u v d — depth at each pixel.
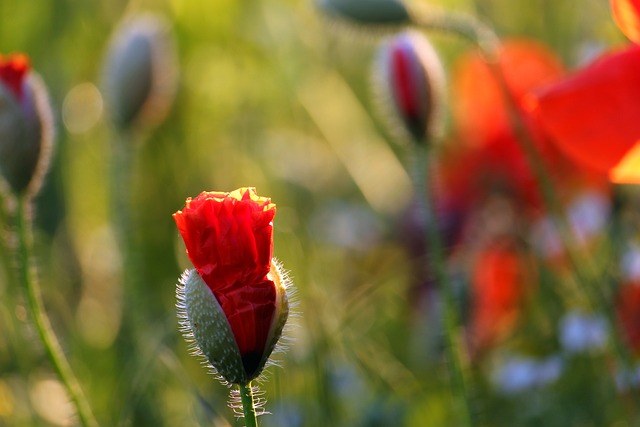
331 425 0.57
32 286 0.51
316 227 0.79
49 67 0.78
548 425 0.59
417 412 0.59
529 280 0.68
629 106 0.52
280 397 0.56
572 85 0.52
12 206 0.52
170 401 0.60
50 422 0.60
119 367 0.63
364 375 0.60
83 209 0.79
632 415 0.56
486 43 0.58
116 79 0.61
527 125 0.68
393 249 0.77
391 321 0.70
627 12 0.52
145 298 0.66
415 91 0.54
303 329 0.59
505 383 0.60
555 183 0.69
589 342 0.59
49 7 0.78
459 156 0.76
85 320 0.73
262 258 0.43
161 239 0.76
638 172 0.53
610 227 0.65
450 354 0.52
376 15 0.57
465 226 0.73
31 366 0.64
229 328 0.43
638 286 0.59
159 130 0.79
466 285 0.66
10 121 0.50
